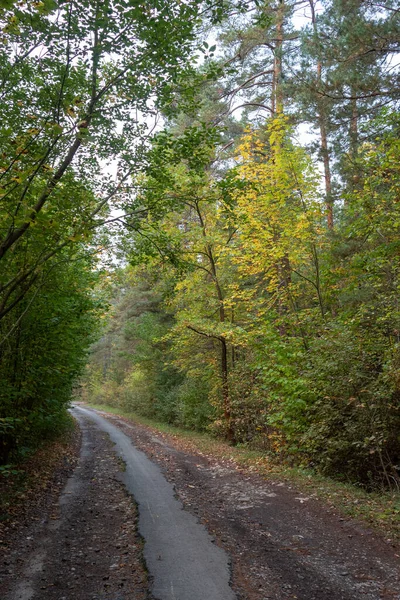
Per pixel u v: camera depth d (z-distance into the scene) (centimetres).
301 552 588
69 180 824
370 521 697
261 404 1644
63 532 689
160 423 2848
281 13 1809
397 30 1117
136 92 784
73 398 2152
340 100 1330
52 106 729
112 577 519
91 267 1266
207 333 1769
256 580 502
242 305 1947
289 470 1161
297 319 1440
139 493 946
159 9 655
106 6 624
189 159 894
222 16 723
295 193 1487
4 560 570
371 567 534
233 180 940
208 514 780
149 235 1017
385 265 1202
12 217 614
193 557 571
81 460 1424
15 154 643
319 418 1144
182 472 1202
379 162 1184
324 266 1507
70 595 475
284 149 1468
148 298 3100
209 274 1931
